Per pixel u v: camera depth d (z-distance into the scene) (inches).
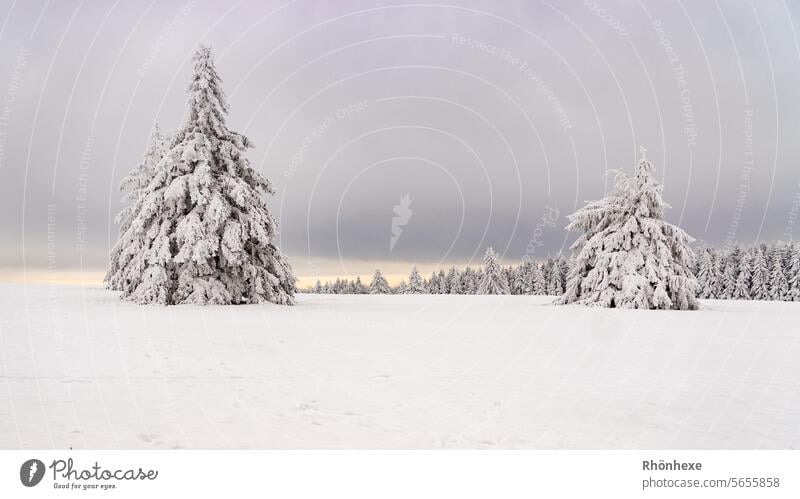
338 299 1389.0
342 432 226.2
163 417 240.8
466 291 3656.5
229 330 565.9
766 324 665.0
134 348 428.1
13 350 410.6
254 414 248.2
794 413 251.8
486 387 305.0
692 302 1028.5
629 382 317.7
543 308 1013.2
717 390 296.7
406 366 369.4
